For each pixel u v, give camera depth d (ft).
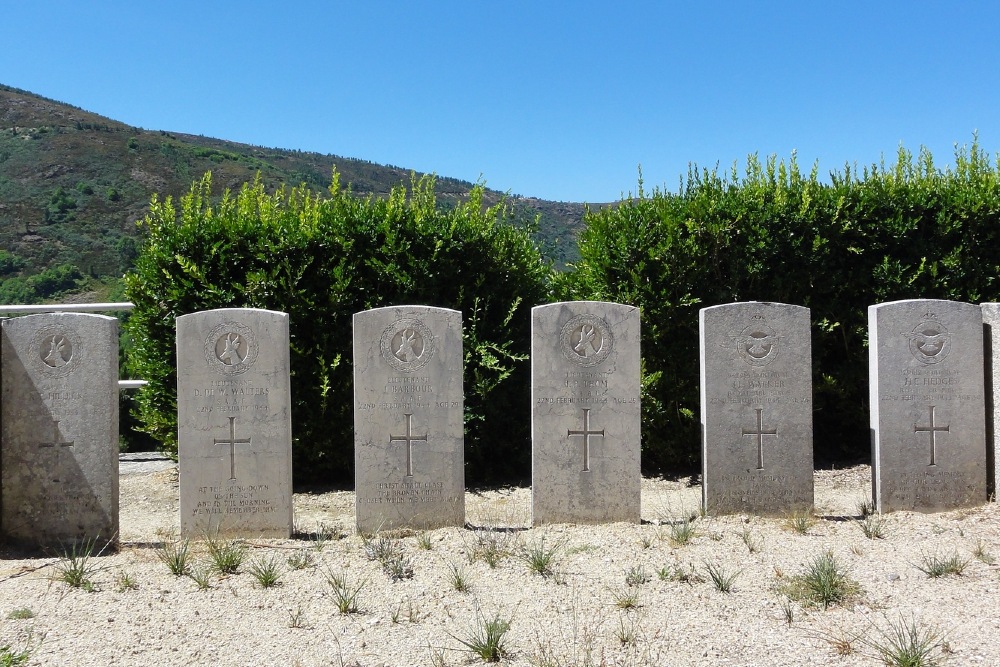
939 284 28.17
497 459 29.37
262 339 19.74
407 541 18.78
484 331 28.53
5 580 16.26
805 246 28.32
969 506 21.38
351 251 27.43
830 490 25.59
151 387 28.09
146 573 16.62
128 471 31.91
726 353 20.85
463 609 14.51
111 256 131.34
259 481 19.69
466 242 28.30
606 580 15.79
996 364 21.48
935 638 12.80
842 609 14.20
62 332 19.25
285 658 12.66
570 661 12.32
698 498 25.22
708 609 14.28
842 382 28.78
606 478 20.59
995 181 29.17
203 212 28.89
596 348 20.57
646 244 28.25
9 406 19.22
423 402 20.17
